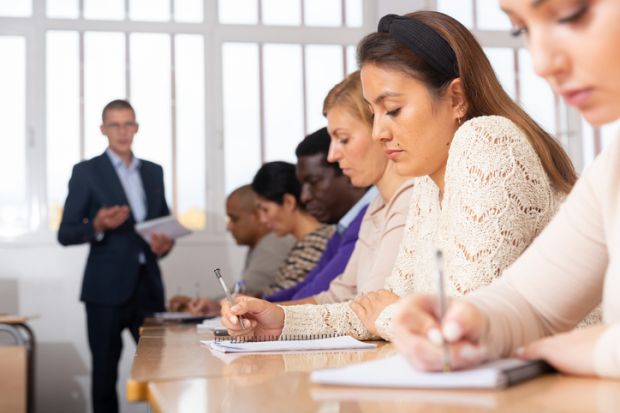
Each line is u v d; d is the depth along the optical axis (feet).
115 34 18.47
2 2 18.06
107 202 15.65
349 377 3.08
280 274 11.83
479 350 3.08
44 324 17.26
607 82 2.82
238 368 3.93
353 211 10.05
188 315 11.53
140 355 4.87
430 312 3.24
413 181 7.35
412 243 6.49
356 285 8.44
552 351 3.22
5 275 17.26
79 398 17.26
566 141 19.24
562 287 3.74
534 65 2.89
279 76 19.03
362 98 7.95
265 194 12.13
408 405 2.64
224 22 18.84
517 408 2.51
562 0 2.75
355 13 19.33
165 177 18.42
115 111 16.03
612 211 3.55
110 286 15.30
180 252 17.87
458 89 5.61
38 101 18.02
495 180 4.82
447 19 5.61
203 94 18.69
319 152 10.44
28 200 17.88
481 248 4.74
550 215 4.94
